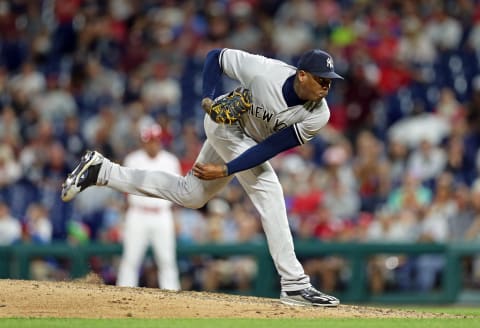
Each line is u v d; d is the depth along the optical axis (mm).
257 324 21500
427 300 43312
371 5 63406
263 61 24219
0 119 60469
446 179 45188
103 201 52500
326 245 44156
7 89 64438
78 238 49031
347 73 59188
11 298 24344
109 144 57031
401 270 44375
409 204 45906
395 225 45406
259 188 25094
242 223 47312
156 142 41625
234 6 66812
